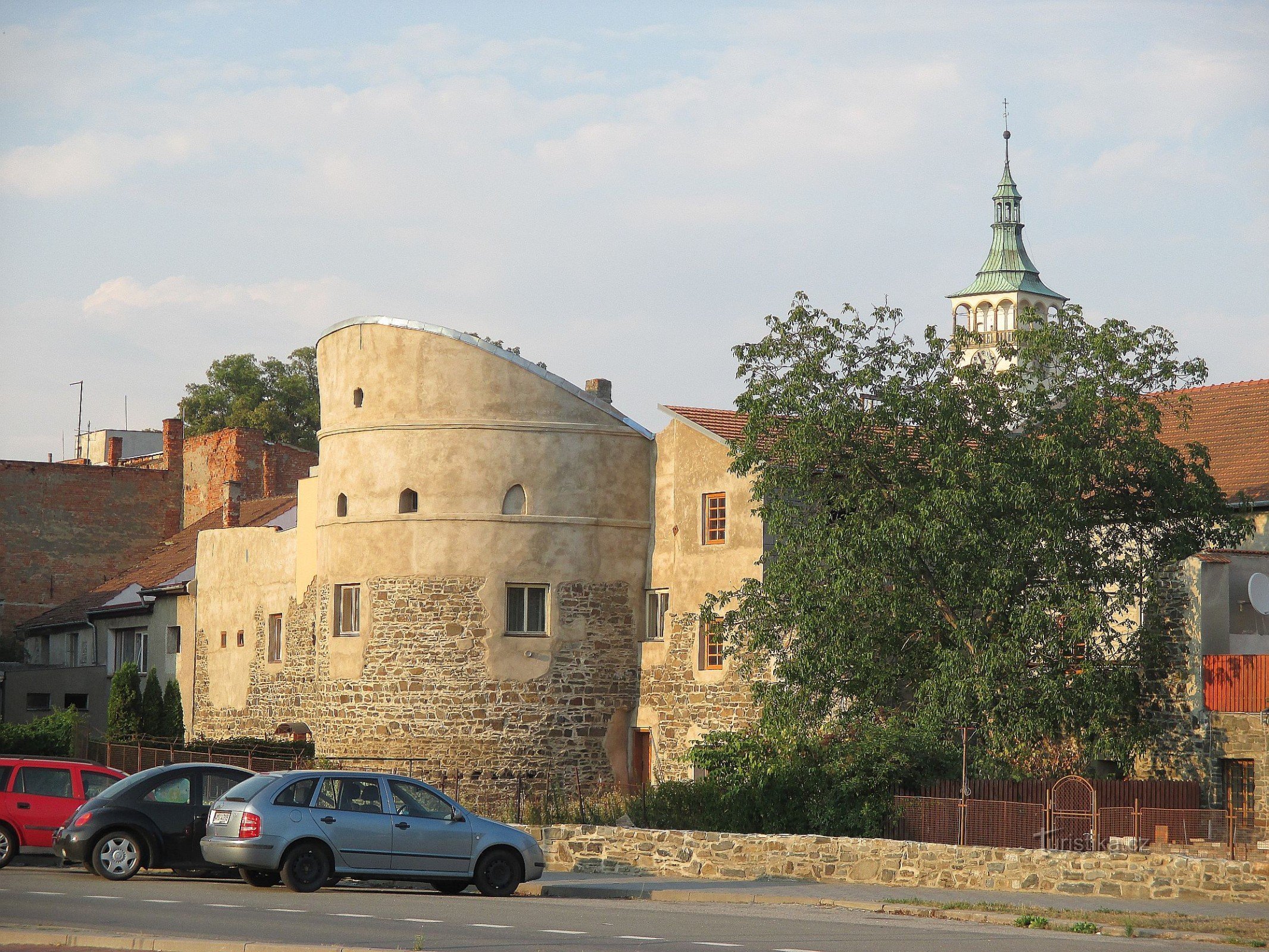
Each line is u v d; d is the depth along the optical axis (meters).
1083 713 31.12
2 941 17.55
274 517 59.31
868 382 32.38
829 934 19.94
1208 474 34.50
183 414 95.75
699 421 41.22
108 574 69.88
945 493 30.72
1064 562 31.03
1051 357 33.09
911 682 32.66
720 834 28.55
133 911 20.66
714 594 36.66
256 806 23.56
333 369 43.91
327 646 43.09
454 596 41.25
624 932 19.67
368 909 21.78
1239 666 31.34
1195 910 22.81
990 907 23.16
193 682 57.12
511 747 40.94
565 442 42.00
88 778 28.11
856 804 30.64
